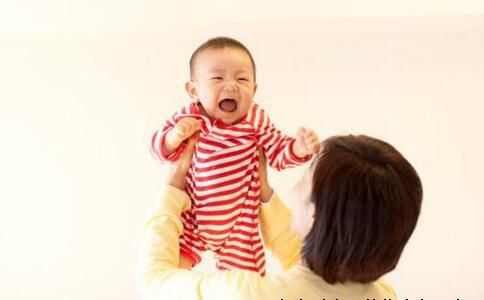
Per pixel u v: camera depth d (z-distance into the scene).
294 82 1.59
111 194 1.57
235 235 0.96
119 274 1.57
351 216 0.69
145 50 1.58
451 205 1.59
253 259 0.96
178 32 1.56
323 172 0.72
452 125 1.59
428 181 1.59
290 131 1.59
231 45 0.94
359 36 1.59
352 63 1.59
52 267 1.58
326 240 0.72
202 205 0.93
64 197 1.57
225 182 0.92
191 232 0.96
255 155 0.96
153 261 0.82
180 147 0.92
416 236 1.60
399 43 1.59
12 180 1.58
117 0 1.51
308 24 1.55
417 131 1.59
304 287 0.74
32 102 1.57
